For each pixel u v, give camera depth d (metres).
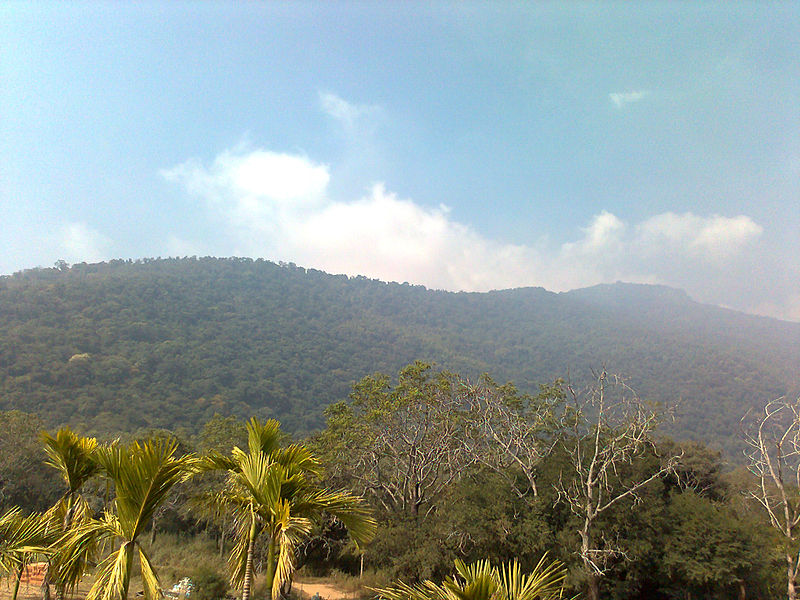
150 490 6.76
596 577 22.05
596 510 21.75
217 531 37.50
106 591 6.23
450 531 25.45
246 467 7.77
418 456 33.25
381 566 29.23
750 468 19.41
